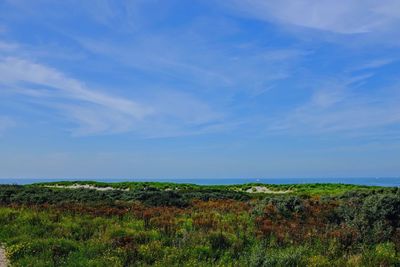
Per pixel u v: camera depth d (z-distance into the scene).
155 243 14.01
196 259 12.66
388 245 14.33
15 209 21.33
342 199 24.36
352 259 12.74
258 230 16.23
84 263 12.12
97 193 32.88
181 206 26.17
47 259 12.62
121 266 11.97
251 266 12.09
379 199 17.20
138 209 22.33
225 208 23.11
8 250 13.46
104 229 16.67
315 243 14.91
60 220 18.47
